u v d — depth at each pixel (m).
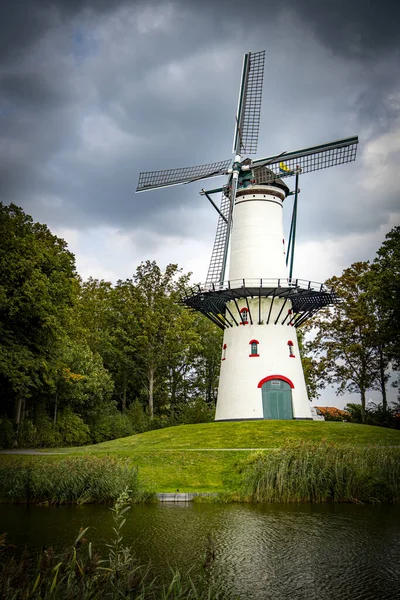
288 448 20.78
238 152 41.53
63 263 39.91
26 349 33.66
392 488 19.02
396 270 41.22
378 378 49.84
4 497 19.41
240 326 38.72
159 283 57.53
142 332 55.72
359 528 14.85
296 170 40.69
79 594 7.38
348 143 39.53
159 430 36.75
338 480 19.12
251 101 42.41
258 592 10.20
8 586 6.96
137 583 8.13
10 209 35.34
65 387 42.91
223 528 14.94
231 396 37.59
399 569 11.48
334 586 10.52
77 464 20.17
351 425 33.06
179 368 61.91
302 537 13.94
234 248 40.44
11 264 31.88
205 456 24.38
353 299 50.59
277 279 38.16
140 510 17.62
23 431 36.72
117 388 59.84
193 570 11.39
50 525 15.37
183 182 42.84
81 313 53.72
